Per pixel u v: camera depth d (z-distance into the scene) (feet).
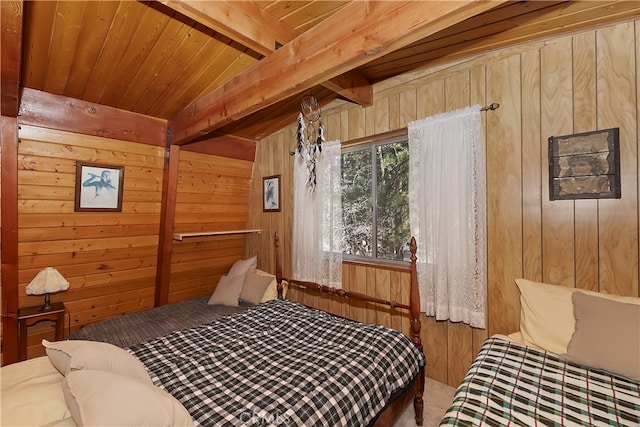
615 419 3.88
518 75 6.68
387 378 5.44
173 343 6.31
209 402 4.35
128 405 3.04
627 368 4.62
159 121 9.40
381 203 9.16
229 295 10.28
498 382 4.73
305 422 4.07
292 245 11.23
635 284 5.47
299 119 7.04
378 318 9.04
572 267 6.08
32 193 7.66
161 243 10.44
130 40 6.03
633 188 5.49
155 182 9.84
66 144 7.88
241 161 12.28
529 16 5.54
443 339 7.78
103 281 9.88
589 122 5.89
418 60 7.53
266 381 4.87
